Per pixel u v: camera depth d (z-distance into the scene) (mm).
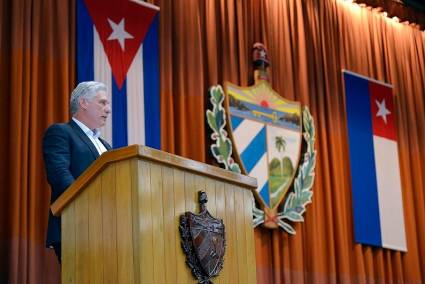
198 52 7617
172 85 7375
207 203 3133
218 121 7598
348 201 8758
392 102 9602
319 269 8094
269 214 7754
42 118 6246
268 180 7836
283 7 8664
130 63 6969
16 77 6094
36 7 6418
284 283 7750
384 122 9414
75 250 2945
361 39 9539
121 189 2822
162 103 7199
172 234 2891
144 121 6934
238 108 7789
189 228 2947
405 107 9891
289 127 8195
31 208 5918
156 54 7207
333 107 8852
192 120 7402
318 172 8469
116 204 2828
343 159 8883
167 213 2885
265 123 7977
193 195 3055
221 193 3248
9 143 5961
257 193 7695
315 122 8594
